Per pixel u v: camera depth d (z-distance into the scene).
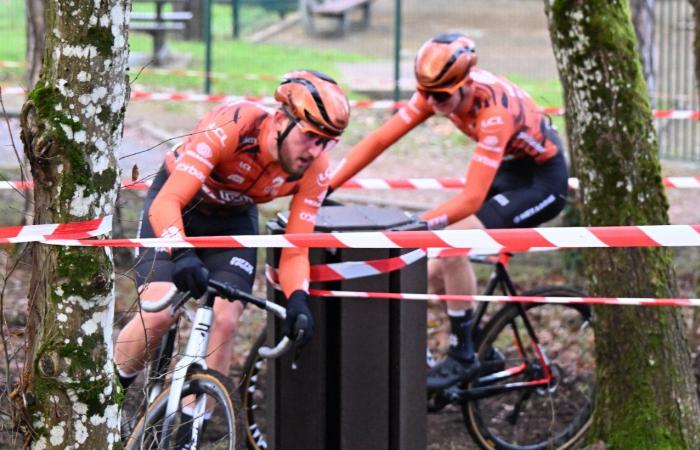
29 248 5.37
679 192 17.81
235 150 6.51
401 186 10.44
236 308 6.82
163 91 24.34
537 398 9.15
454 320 8.18
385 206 16.34
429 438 8.75
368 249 6.55
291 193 6.78
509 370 8.48
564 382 9.41
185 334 10.40
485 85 8.08
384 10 38.44
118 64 4.70
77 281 4.73
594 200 7.20
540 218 8.59
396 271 6.64
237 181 6.72
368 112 23.30
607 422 7.43
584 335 10.24
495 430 8.80
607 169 7.10
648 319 7.23
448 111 7.92
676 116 12.62
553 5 7.12
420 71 7.79
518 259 14.24
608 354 7.38
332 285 6.66
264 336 7.67
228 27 34.62
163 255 6.82
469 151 20.77
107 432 4.90
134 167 5.18
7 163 16.61
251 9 34.22
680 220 15.95
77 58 4.58
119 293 11.57
